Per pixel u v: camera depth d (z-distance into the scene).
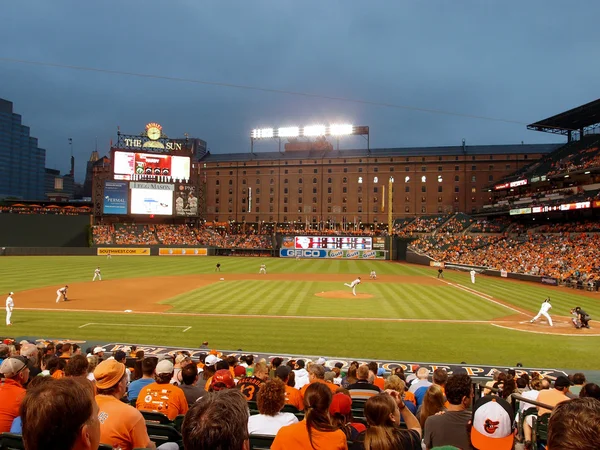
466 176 119.62
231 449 2.83
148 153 103.50
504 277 61.19
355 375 11.37
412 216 122.31
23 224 99.75
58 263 74.38
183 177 106.06
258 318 30.14
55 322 28.22
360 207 125.81
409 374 16.45
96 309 33.34
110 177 101.12
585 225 70.50
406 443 4.27
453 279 58.03
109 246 99.06
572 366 19.86
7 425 5.95
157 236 105.00
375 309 34.16
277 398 6.23
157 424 6.54
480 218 99.81
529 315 32.41
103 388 5.64
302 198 129.75
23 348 11.98
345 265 81.06
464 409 6.10
